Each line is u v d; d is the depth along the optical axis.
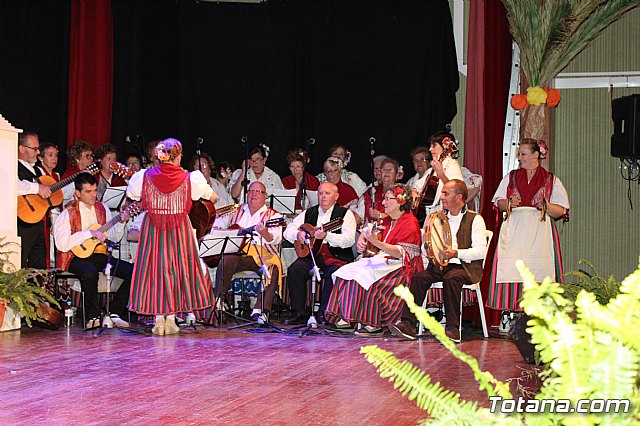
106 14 9.06
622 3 7.17
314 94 9.31
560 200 6.62
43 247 7.09
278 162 9.35
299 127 9.34
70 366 4.80
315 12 9.22
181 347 5.62
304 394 4.00
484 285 7.43
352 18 9.16
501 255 6.69
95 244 6.83
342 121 9.26
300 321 7.18
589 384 1.06
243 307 8.12
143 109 9.22
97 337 6.14
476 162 7.85
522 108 7.36
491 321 7.44
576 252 8.60
